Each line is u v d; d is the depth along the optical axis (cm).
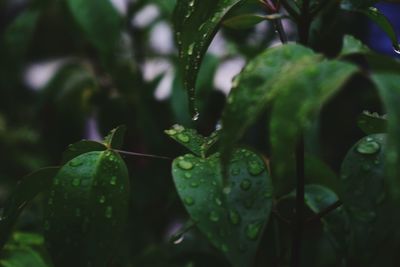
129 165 120
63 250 58
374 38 118
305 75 48
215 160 57
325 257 101
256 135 111
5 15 229
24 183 63
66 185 58
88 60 136
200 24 60
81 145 62
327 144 119
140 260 103
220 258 84
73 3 112
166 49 145
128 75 126
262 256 70
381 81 47
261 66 50
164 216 120
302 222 61
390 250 68
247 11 104
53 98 130
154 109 122
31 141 176
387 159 46
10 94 162
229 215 55
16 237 83
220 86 127
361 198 58
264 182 56
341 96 118
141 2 125
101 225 58
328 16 62
